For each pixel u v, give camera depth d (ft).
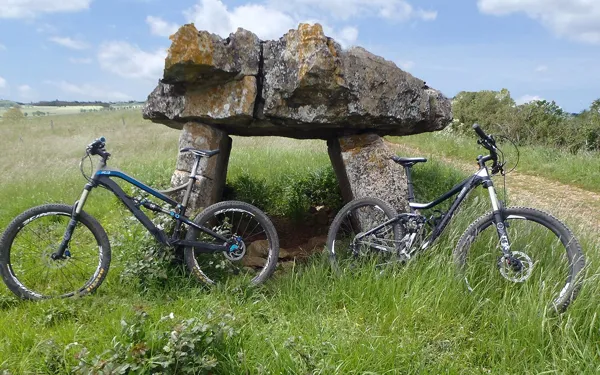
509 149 36.35
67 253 12.42
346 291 11.95
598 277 10.85
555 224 11.12
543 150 35.94
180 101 14.87
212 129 15.14
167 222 12.85
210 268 13.10
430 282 11.39
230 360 8.89
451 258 12.04
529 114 46.06
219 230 13.15
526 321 10.07
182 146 14.99
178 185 14.56
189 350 8.52
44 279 13.08
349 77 13.66
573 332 9.71
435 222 13.05
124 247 13.51
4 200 22.90
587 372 8.89
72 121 105.60
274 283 12.84
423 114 15.96
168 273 12.71
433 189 19.67
